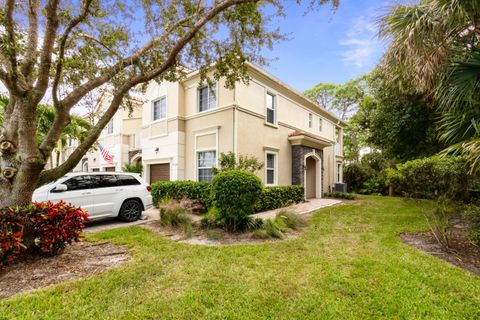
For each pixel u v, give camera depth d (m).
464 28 4.43
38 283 3.30
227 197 5.94
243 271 3.69
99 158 17.36
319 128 16.34
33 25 4.06
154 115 13.41
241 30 6.05
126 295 2.98
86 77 4.77
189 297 2.93
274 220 6.44
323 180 15.77
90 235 5.75
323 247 4.84
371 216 8.25
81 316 2.56
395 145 10.76
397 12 4.83
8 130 4.12
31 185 4.12
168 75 6.52
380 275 3.49
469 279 3.35
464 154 4.14
